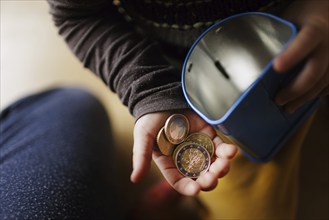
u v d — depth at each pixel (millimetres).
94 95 526
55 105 467
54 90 523
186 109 262
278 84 244
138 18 320
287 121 313
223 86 255
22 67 656
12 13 727
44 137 400
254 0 275
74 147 392
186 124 263
